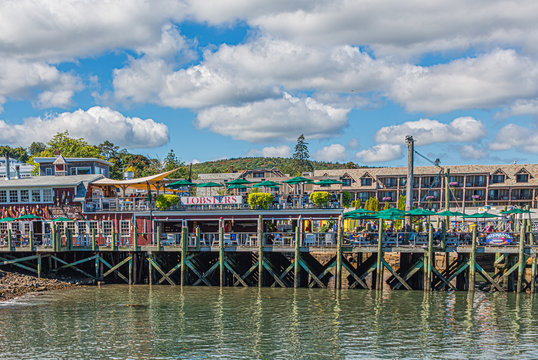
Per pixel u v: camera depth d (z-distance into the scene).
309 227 47.78
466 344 25.36
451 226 53.03
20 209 48.81
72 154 94.31
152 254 41.44
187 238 40.62
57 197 47.94
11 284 39.09
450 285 38.69
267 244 41.62
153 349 24.50
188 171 101.69
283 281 40.16
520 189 86.50
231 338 26.27
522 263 37.06
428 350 24.45
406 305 33.59
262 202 42.41
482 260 45.97
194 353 23.95
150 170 108.12
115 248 41.88
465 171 88.88
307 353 23.97
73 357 23.33
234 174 94.88
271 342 25.62
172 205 45.12
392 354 23.86
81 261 42.78
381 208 90.25
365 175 93.62
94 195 49.69
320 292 38.06
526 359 23.25
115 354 23.78
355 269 43.00
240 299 35.56
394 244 38.66
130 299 35.72
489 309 32.53
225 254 40.28
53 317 30.58
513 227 47.59
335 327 28.33
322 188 92.44
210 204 44.56
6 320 29.91
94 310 32.34
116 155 128.62
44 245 43.50
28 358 23.20
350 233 40.47
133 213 46.03
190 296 36.69
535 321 29.66
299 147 137.75
